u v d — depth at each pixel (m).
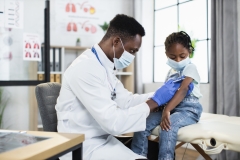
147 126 1.33
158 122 1.33
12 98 2.90
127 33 1.13
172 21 3.49
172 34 1.41
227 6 2.44
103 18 3.73
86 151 1.05
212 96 2.56
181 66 1.37
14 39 2.80
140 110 1.08
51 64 3.07
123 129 1.03
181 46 1.33
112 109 1.03
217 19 2.53
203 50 3.01
